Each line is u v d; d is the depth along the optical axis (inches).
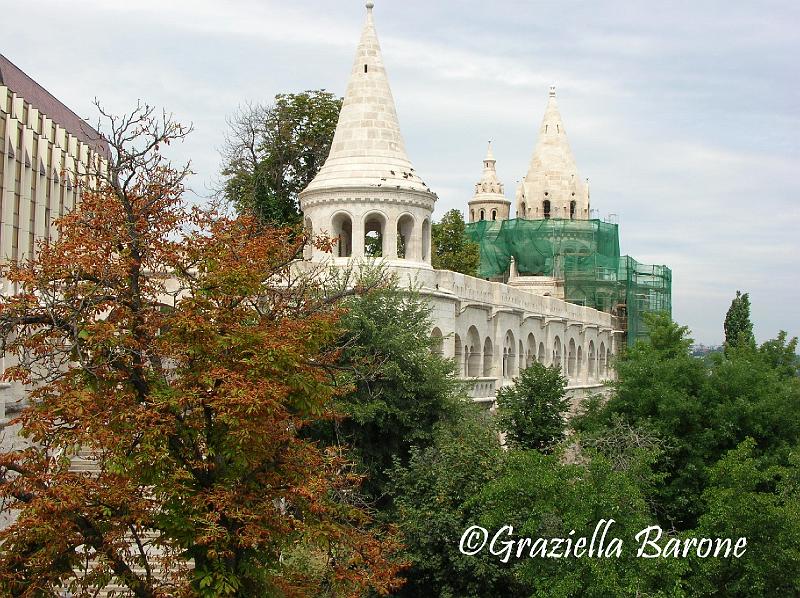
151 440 659.4
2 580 631.2
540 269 3437.5
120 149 717.9
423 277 1663.4
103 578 670.5
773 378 1581.0
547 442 1427.2
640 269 3853.3
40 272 701.3
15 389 1074.7
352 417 1221.7
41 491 637.9
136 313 706.8
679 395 1483.8
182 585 684.1
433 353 1360.7
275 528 711.7
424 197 1689.2
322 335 775.1
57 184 1707.7
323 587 951.6
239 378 681.0
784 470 1208.2
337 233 1695.4
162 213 727.1
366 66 1732.3
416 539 1127.0
